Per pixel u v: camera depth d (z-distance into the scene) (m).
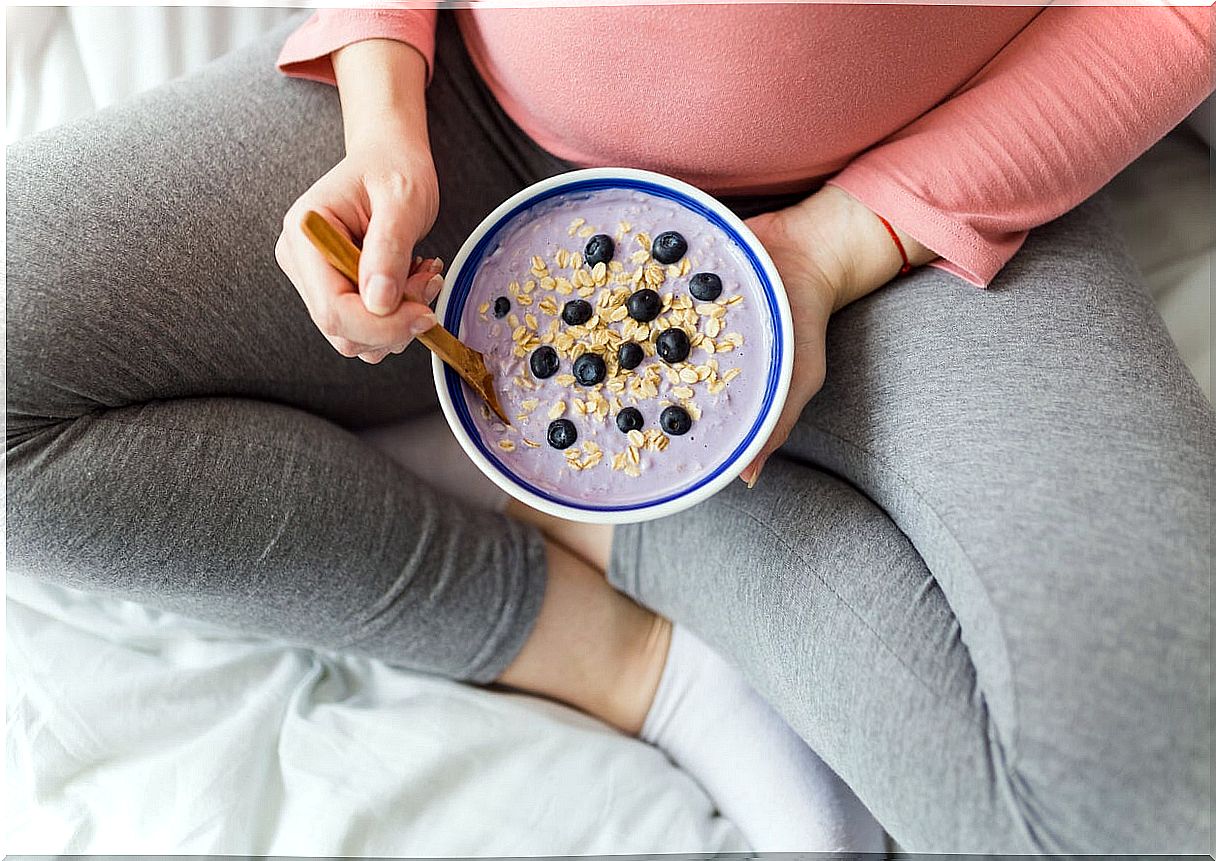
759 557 0.67
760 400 0.56
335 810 0.72
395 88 0.66
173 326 0.65
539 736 0.78
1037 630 0.50
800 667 0.63
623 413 0.57
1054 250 0.66
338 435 0.74
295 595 0.70
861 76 0.58
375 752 0.76
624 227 0.60
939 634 0.57
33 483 0.62
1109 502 0.53
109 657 0.79
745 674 0.72
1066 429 0.57
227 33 0.93
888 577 0.60
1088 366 0.60
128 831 0.72
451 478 0.87
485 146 0.75
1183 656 0.49
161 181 0.67
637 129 0.62
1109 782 0.48
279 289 0.69
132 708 0.76
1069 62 0.60
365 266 0.52
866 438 0.63
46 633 0.79
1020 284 0.64
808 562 0.64
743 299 0.58
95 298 0.63
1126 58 0.60
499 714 0.79
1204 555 0.51
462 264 0.60
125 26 0.91
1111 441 0.56
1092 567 0.51
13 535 0.62
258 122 0.70
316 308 0.54
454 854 0.72
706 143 0.61
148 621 0.82
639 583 0.79
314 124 0.71
